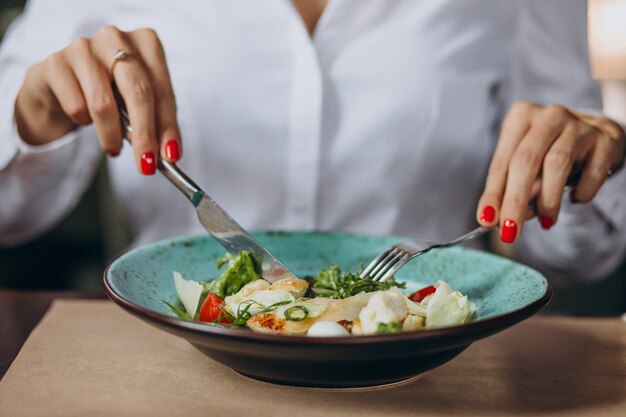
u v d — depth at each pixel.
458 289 1.04
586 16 1.87
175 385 0.85
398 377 0.81
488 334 0.74
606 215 1.64
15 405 0.78
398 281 1.11
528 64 1.86
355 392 0.84
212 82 1.68
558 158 1.06
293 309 0.81
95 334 1.03
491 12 1.79
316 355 0.71
